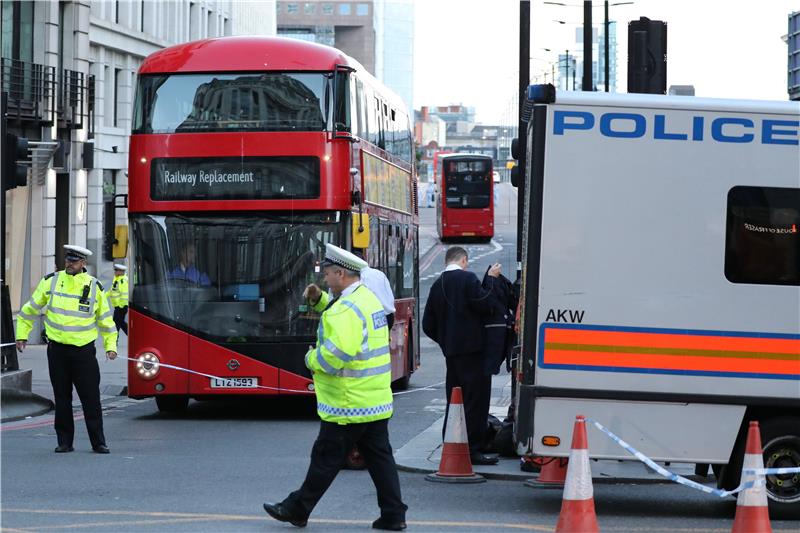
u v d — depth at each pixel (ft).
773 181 82.99
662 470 75.61
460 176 568.00
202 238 136.98
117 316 194.39
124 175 398.21
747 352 82.58
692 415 82.58
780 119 82.99
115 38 381.19
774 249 82.99
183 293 136.98
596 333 82.38
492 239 621.72
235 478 97.19
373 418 75.31
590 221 82.48
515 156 107.76
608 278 82.38
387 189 163.84
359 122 142.51
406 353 177.58
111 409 155.53
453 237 580.71
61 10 294.66
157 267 137.28
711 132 82.79
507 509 84.89
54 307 110.73
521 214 105.60
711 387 82.48
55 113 277.64
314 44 140.87
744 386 82.53
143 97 138.10
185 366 136.77
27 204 274.36
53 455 109.81
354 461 102.73
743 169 82.94
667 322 82.38
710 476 100.37
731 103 82.94
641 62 109.09
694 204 82.74
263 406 160.04
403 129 186.09
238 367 136.26
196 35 485.15
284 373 136.05
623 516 84.12
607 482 98.99
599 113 82.64
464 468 96.63
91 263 358.84
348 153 137.59
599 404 82.38
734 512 86.22
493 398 164.14
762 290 82.64
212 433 128.98
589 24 230.27
